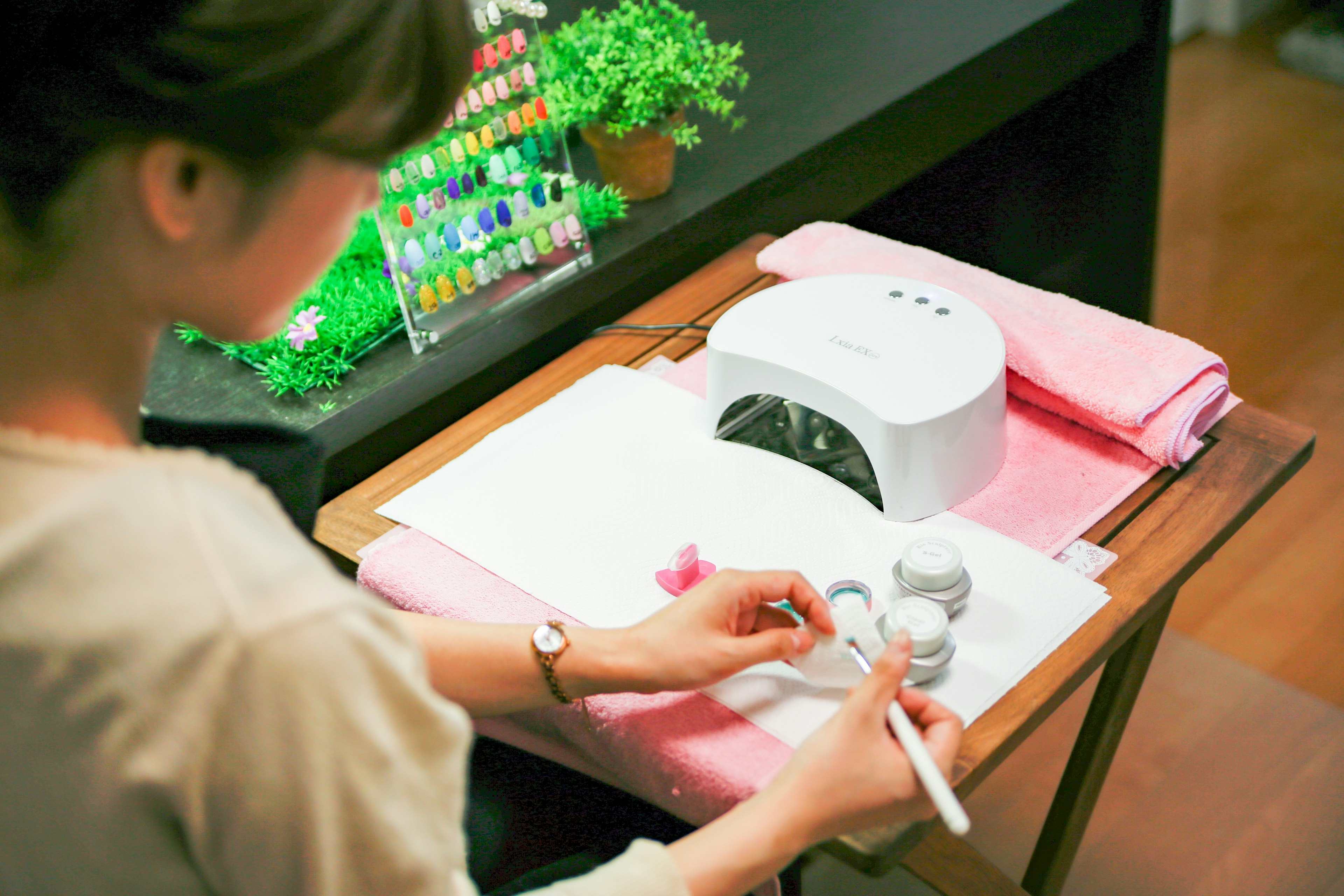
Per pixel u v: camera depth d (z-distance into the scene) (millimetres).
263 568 403
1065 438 910
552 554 847
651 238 1234
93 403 450
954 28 1493
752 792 670
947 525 831
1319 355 1936
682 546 837
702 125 1434
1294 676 1463
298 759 399
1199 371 877
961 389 817
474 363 1112
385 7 411
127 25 372
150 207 411
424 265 1111
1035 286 1799
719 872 561
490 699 731
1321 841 1274
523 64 1136
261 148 409
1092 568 796
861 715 597
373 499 943
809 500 864
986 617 757
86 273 424
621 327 1104
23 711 401
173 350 1184
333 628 405
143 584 390
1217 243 2227
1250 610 1553
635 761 722
